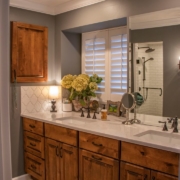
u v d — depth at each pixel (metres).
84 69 3.41
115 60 2.96
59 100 3.31
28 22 3.05
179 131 2.09
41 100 3.22
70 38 3.34
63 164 2.50
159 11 2.21
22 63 3.02
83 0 2.81
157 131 2.11
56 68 3.35
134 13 2.38
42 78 3.23
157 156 1.69
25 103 3.08
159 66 2.27
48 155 2.70
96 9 2.73
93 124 2.39
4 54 0.78
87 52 3.35
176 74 2.16
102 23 2.74
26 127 3.03
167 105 2.24
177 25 2.11
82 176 2.28
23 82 3.06
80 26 2.94
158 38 2.25
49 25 3.27
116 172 1.96
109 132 2.04
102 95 3.15
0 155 0.78
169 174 1.64
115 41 2.95
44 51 3.22
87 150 2.22
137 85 2.45
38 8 3.08
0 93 0.78
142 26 2.34
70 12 3.06
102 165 2.08
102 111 2.61
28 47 3.07
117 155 1.95
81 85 2.98
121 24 2.78
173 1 2.10
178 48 2.12
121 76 2.90
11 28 2.89
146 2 2.28
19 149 3.09
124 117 2.74
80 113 3.11
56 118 2.77
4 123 0.79
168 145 1.65
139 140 1.79
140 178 1.80
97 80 3.12
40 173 2.85
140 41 2.38
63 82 3.11
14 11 2.92
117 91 2.96
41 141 2.79
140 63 2.40
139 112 2.45
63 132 2.46
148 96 2.37
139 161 1.80
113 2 2.55
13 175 3.04
